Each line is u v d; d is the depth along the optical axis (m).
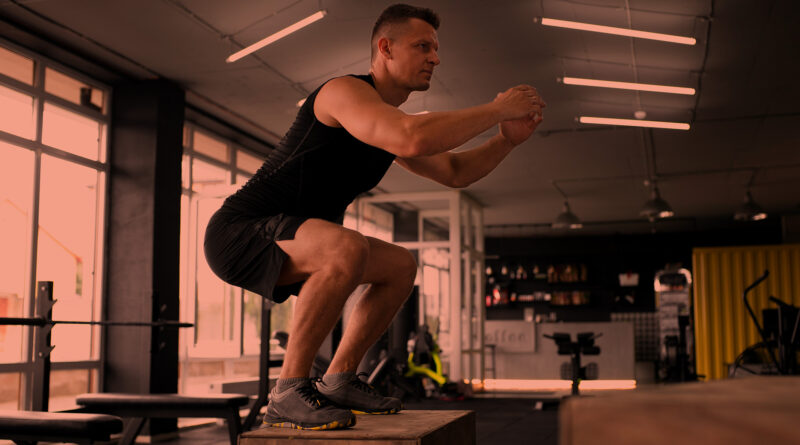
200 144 7.44
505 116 1.31
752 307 11.44
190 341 7.03
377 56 1.41
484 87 6.52
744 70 6.02
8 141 5.20
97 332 5.91
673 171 9.87
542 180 10.45
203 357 7.23
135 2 4.73
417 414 1.45
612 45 5.52
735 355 11.40
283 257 1.29
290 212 1.39
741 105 6.98
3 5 4.74
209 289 7.40
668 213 9.21
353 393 1.46
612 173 9.98
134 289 5.89
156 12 4.89
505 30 5.25
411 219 12.05
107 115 6.16
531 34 5.32
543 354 12.63
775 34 5.28
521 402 9.05
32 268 5.30
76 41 5.36
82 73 5.91
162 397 3.39
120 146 6.13
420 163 1.62
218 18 4.99
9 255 5.20
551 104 6.98
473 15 4.97
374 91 1.29
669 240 15.43
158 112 6.09
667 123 6.98
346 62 5.92
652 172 9.91
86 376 5.75
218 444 5.42
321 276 1.28
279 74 6.14
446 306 11.13
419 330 9.49
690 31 5.23
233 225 1.35
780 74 6.12
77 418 2.42
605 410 0.29
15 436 2.45
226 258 1.34
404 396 9.37
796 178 10.30
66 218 5.70
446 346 11.03
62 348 5.59
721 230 15.23
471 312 11.24
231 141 7.98
